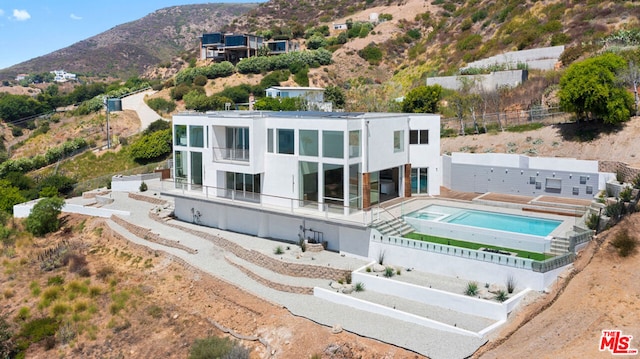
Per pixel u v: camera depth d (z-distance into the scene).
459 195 34.53
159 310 24.62
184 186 34.78
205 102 74.19
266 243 29.22
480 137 40.91
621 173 29.53
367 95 69.56
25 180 53.16
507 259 21.67
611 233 23.06
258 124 29.73
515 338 18.47
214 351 19.86
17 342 23.39
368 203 28.66
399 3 120.50
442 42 79.62
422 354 17.73
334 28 113.12
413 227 26.84
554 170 32.66
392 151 30.98
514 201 31.77
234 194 31.70
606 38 51.16
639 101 37.19
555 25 61.06
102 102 81.75
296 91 70.88
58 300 26.59
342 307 21.97
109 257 32.06
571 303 19.84
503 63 56.47
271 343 20.41
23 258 33.38
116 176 48.72
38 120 92.75
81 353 22.25
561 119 39.47
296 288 23.69
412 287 21.83
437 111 50.62
